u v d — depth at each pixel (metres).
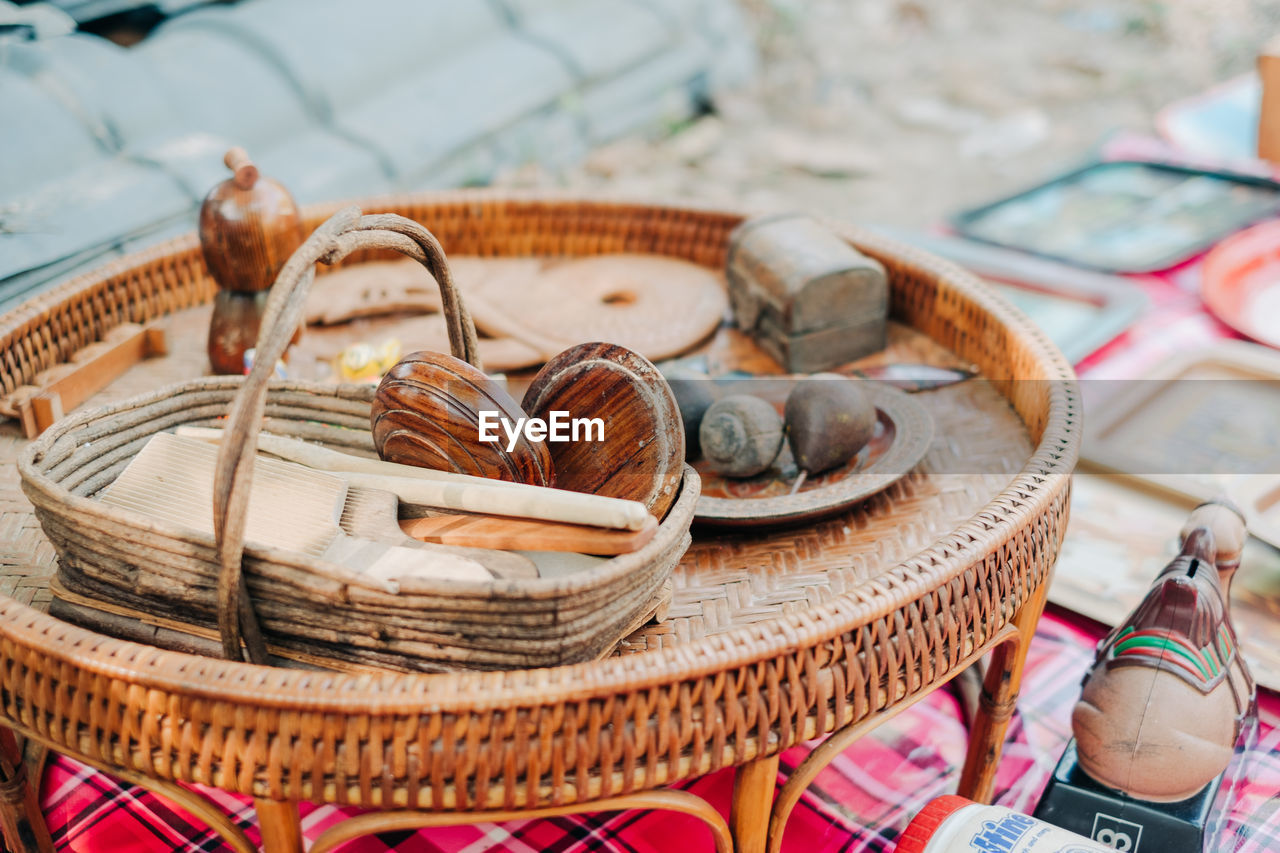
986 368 1.21
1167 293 1.61
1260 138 1.78
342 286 1.36
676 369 1.07
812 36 4.37
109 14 2.14
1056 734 1.11
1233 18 4.39
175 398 0.88
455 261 1.47
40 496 0.73
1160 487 1.27
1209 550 0.91
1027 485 0.88
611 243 1.49
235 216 1.08
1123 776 0.92
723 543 0.96
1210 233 1.72
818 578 0.90
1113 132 2.16
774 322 1.23
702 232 1.45
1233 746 0.93
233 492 0.64
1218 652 0.90
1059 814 0.95
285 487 0.77
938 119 3.72
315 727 0.64
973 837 0.80
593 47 2.96
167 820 1.01
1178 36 4.32
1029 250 1.70
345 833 0.68
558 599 0.66
